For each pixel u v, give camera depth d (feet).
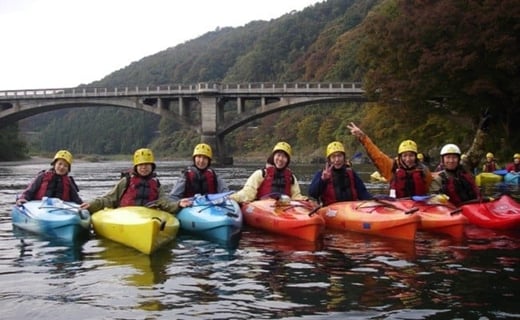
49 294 16.90
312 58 359.46
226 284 18.10
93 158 314.55
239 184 72.13
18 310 15.30
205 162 31.01
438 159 124.16
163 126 413.80
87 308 15.49
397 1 132.36
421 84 97.91
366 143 33.78
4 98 215.31
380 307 15.62
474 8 93.30
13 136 259.39
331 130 241.35
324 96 184.24
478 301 16.16
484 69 92.38
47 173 31.17
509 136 99.71
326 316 14.84
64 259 22.04
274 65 431.84
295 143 295.69
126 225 24.23
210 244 25.25
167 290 17.37
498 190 54.08
